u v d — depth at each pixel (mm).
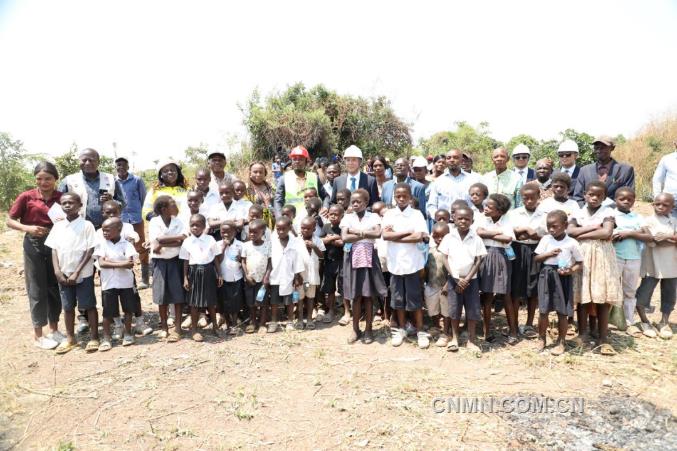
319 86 21062
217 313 6281
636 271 5117
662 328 5152
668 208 5043
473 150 26938
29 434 3443
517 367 4402
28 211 5109
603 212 4859
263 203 6672
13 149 15039
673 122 16016
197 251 5148
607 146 5457
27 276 5129
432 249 5297
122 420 3590
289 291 5422
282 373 4344
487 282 4871
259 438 3318
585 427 3391
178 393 3986
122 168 7121
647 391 3895
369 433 3342
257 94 20203
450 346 4801
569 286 4641
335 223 5672
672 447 3154
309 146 19641
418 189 6250
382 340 5180
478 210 5371
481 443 3207
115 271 4977
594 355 4637
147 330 5438
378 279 5082
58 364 4629
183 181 6734
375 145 21156
